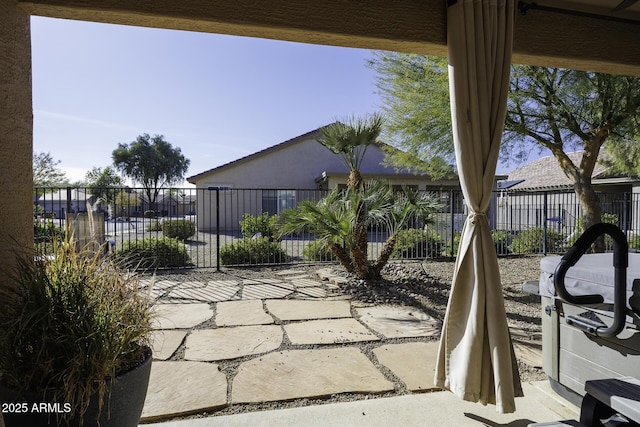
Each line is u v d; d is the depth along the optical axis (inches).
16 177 70.3
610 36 99.7
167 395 89.6
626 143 286.0
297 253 339.9
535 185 625.9
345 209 204.2
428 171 305.0
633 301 64.1
